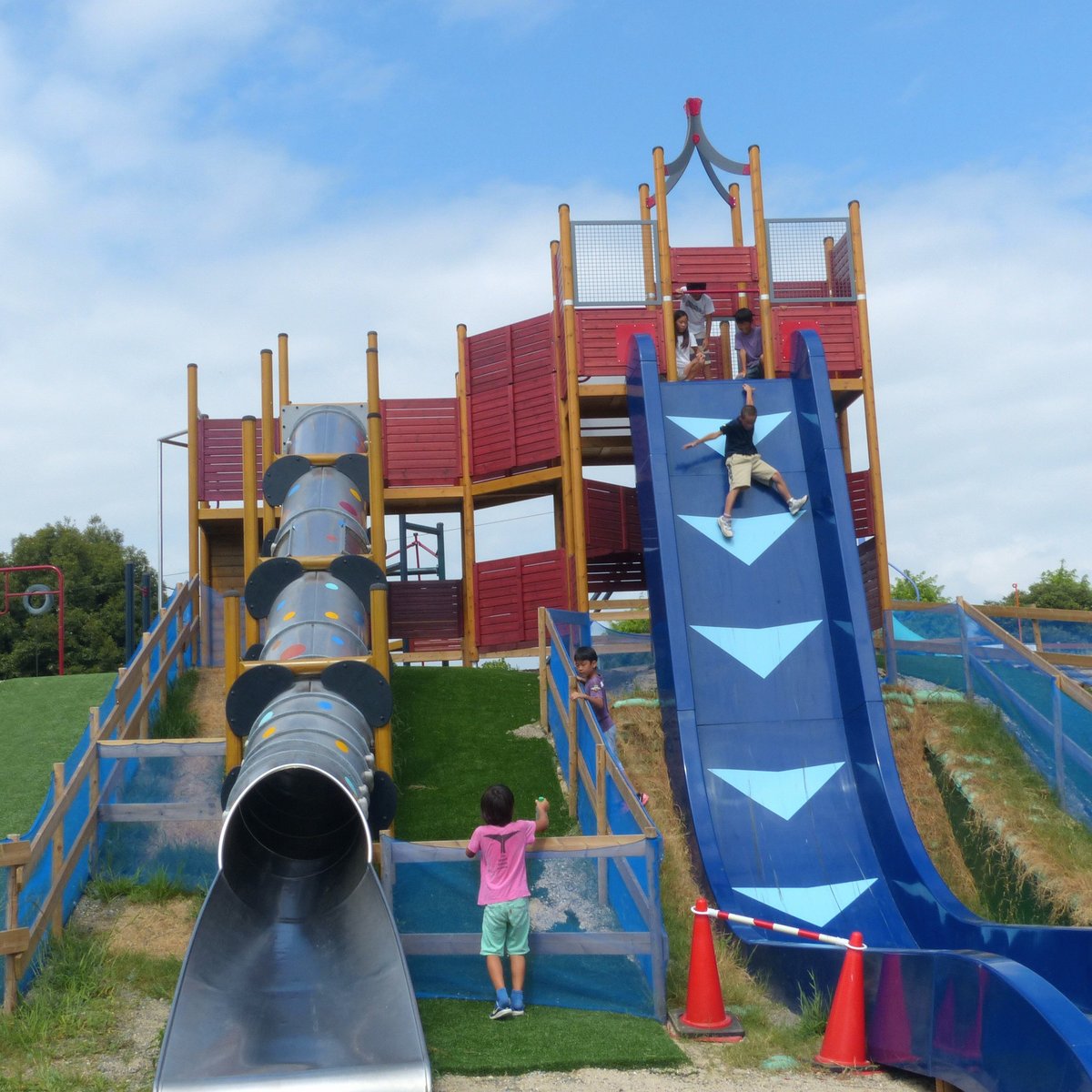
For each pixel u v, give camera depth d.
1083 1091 6.13
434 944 8.73
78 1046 7.66
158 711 13.98
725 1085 7.37
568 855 8.88
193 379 20.06
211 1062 6.63
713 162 20.30
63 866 9.66
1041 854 11.70
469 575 20.66
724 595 13.80
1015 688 13.40
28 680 15.73
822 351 15.27
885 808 11.63
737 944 10.01
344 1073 6.57
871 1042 8.02
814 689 13.13
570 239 17.50
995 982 6.93
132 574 18.38
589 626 14.93
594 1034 7.95
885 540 16.55
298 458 13.91
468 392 20.94
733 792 12.12
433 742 13.45
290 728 9.40
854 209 17.69
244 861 8.99
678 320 17.16
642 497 14.87
